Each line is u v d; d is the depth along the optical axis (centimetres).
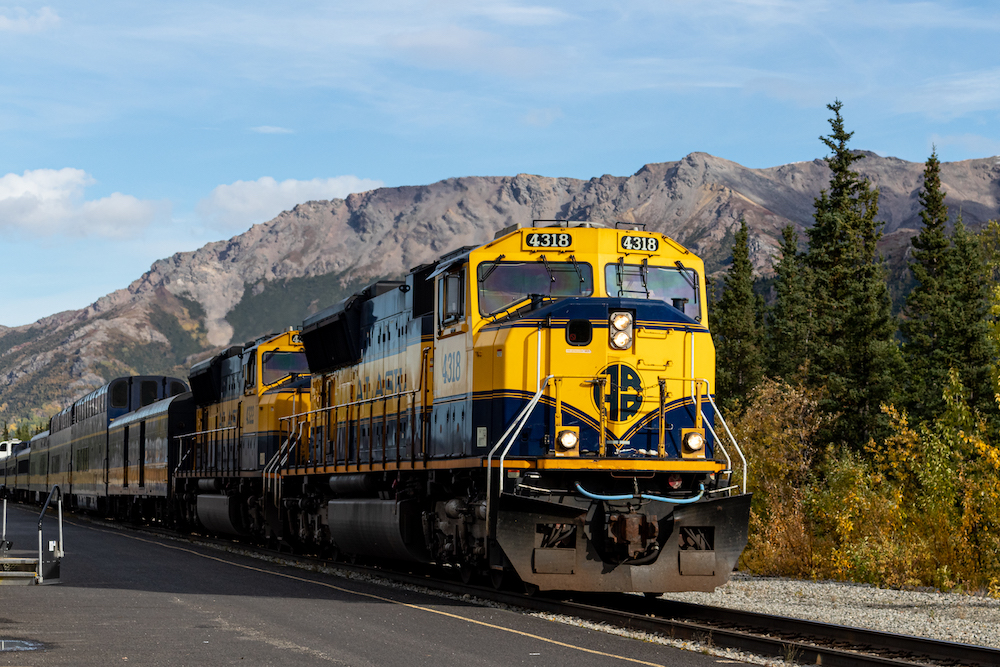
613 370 1611
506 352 1597
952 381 2366
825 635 1296
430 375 1925
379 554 2128
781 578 2212
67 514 5866
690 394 1645
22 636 1279
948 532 2148
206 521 3447
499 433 1594
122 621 1413
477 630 1332
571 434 1566
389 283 2312
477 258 1698
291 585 1889
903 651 1195
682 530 1589
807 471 2764
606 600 1683
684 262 1747
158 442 4075
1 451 10306
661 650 1204
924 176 5638
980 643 1298
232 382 3397
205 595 1730
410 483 1997
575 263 1702
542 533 1537
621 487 1588
